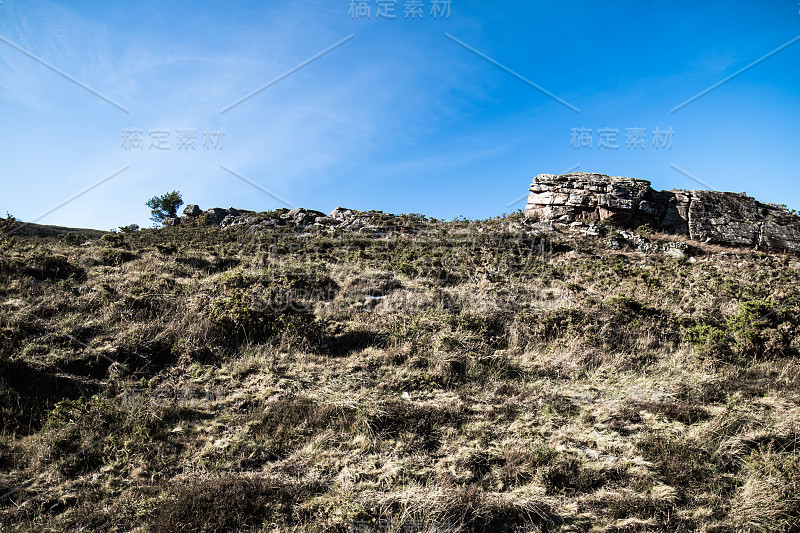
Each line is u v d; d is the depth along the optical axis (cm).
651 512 517
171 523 468
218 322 918
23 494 515
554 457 609
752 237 2461
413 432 660
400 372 839
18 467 561
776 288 1495
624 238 2339
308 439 635
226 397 734
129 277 1171
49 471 556
